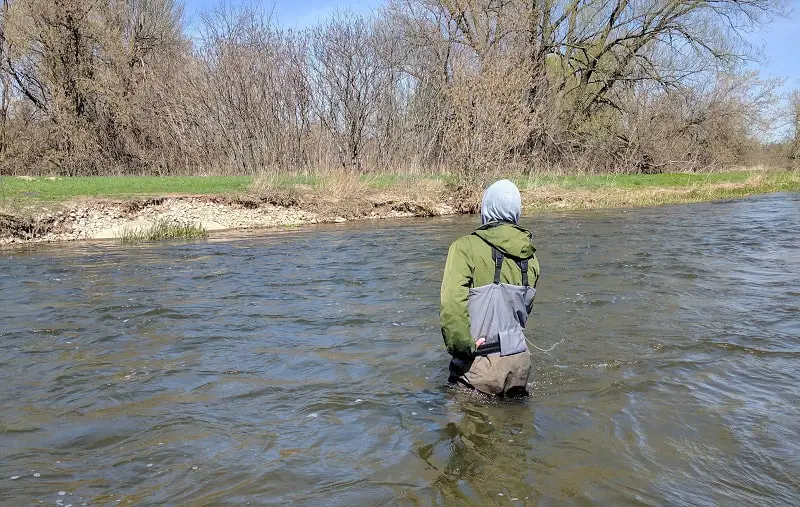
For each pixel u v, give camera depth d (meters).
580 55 31.75
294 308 6.84
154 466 3.23
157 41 32.09
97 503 2.86
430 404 3.99
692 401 4.02
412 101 26.38
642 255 10.23
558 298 7.02
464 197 20.02
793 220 15.67
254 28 24.48
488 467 3.14
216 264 10.04
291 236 13.99
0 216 13.55
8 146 24.80
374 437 3.52
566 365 4.72
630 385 4.29
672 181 27.34
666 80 30.50
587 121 30.83
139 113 25.61
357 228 15.61
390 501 2.83
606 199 21.61
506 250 3.88
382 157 26.08
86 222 14.47
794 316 6.17
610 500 2.82
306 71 24.70
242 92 23.95
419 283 8.16
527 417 3.76
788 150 41.09
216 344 5.50
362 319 6.26
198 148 25.19
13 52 25.00
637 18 30.44
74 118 25.33
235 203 17.08
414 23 26.78
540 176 24.67
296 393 4.25
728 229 13.92
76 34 25.67
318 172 21.06
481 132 19.84
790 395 4.12
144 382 4.53
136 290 7.98
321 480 3.04
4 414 3.97
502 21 22.00
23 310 6.87
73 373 4.75
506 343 3.86
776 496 2.87
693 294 7.22
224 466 3.21
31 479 3.10
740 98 33.50
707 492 2.90
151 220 15.20
